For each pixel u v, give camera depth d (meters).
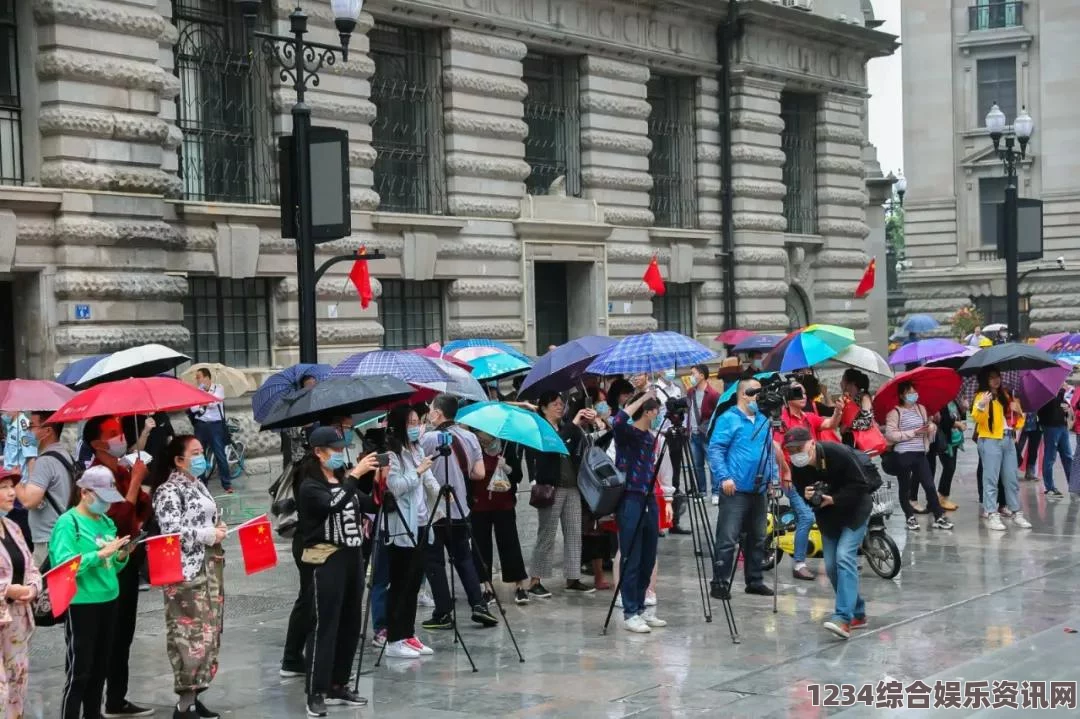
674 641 11.83
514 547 13.47
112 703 9.75
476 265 27.48
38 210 19.45
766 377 15.74
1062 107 54.75
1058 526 18.38
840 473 11.73
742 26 33.84
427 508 12.17
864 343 39.38
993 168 56.25
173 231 21.34
